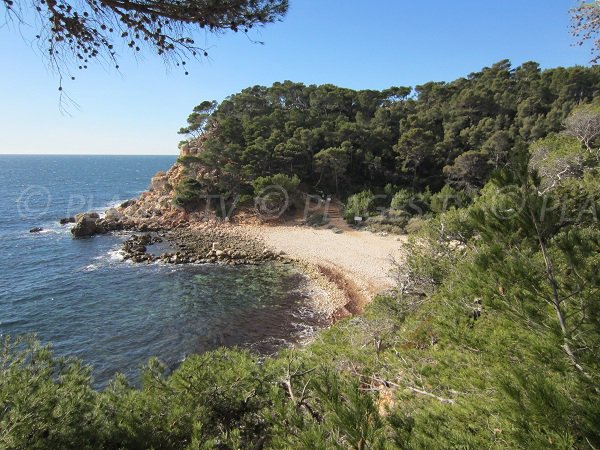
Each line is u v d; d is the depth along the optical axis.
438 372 4.44
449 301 4.87
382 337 8.58
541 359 2.88
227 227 39.56
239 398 5.00
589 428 2.22
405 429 2.81
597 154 14.52
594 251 3.26
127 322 19.17
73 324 18.89
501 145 38.34
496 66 67.94
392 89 64.50
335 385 2.79
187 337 17.67
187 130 59.84
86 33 2.71
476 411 3.18
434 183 43.78
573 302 3.15
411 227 33.91
